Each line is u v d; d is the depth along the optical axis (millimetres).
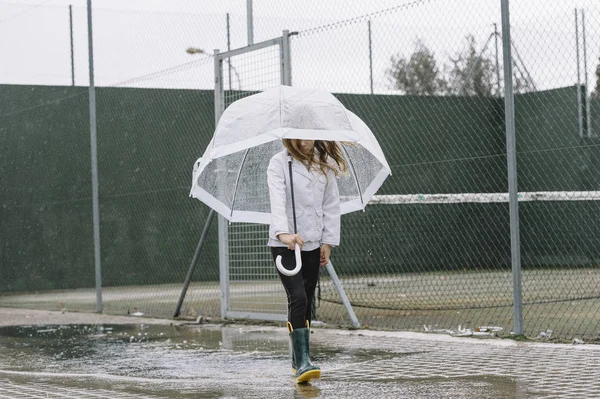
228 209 5926
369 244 17297
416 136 17625
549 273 15555
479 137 17469
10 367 6633
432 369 5609
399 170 18000
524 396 4531
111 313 11438
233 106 5566
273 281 9242
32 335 9039
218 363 6426
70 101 15906
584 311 9570
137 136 17156
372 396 4738
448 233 17688
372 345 7027
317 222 5531
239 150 5359
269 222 5934
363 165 5832
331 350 6820
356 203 5949
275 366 6156
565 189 16719
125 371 6207
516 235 7066
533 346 6520
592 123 16109
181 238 17906
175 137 17719
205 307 11836
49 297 14312
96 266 11734
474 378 5184
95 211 11773
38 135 15320
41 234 14984
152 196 17484
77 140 15969
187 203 17938
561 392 4605
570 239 16938
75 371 6305
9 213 15078
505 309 10141
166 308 11852
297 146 5480
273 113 5324
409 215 17656
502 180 17844
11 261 15078
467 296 12773
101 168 16344
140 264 17250
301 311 5383
